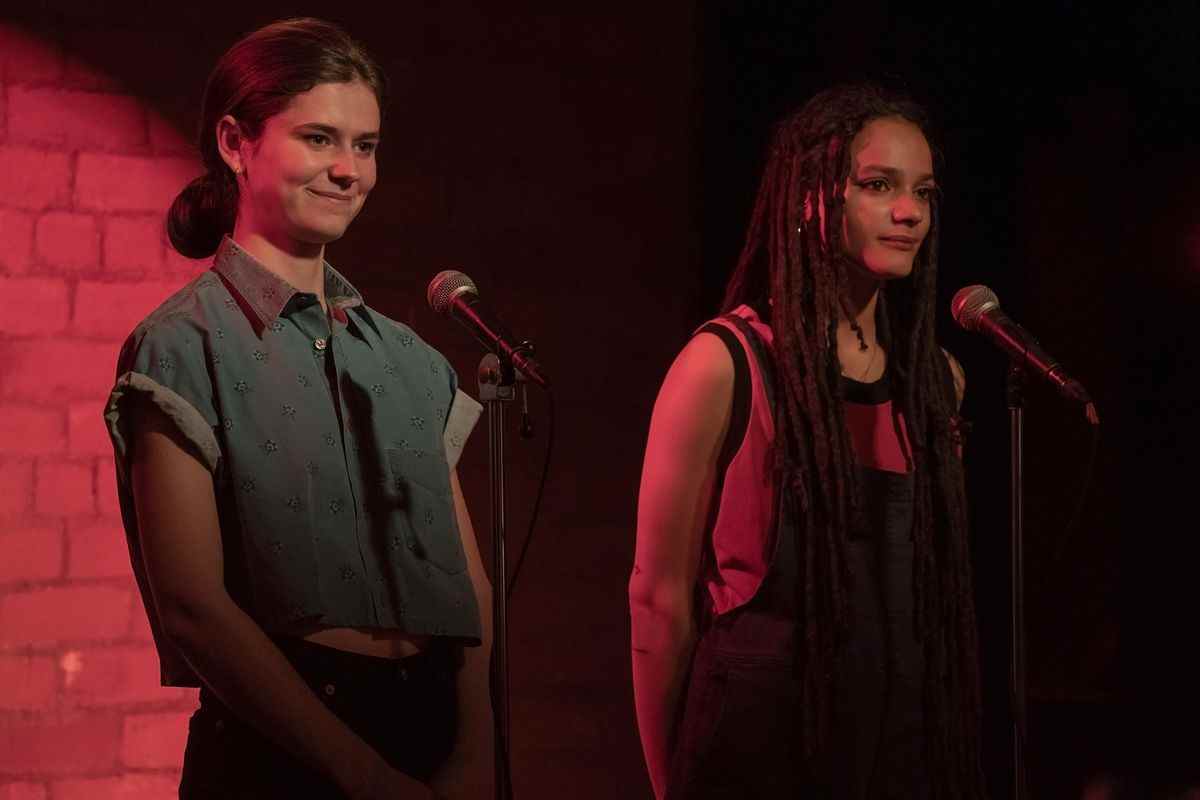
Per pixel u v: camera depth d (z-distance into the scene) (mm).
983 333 6883
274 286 5359
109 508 9117
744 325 6246
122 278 9172
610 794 10016
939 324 10555
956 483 6402
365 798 4887
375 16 9688
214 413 5105
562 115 10039
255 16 9461
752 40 10297
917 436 6320
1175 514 10883
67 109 9086
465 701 5570
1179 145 10828
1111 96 10766
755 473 6082
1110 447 10859
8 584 8906
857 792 5883
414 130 9742
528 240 9961
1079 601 10828
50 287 9031
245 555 5051
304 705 4871
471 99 9867
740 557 6051
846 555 5965
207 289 5320
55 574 8992
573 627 9969
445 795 5320
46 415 9008
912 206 6176
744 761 5863
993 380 10570
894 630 6039
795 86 10320
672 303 10219
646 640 6172
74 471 9047
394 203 9703
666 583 6129
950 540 6316
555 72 10031
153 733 9148
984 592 10555
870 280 6379
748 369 6117
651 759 6281
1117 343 10828
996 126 10625
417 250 9742
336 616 5109
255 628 4922
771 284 6367
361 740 4984
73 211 9086
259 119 5363
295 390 5262
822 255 6258
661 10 10227
